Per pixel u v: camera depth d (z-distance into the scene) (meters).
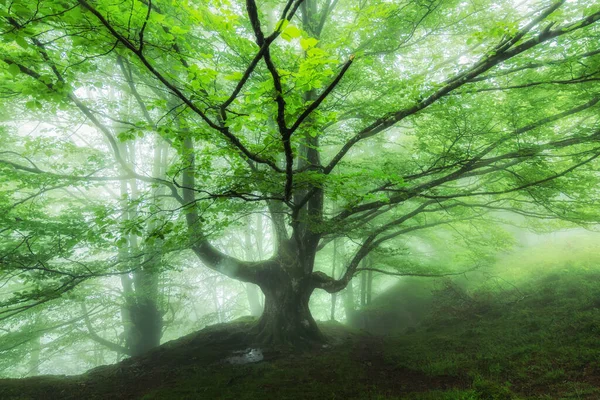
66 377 9.91
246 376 8.75
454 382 7.25
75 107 7.59
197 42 5.98
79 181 7.95
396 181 5.48
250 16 2.29
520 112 7.23
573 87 6.68
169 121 4.55
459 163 7.30
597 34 6.09
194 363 10.03
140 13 2.86
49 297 7.03
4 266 6.35
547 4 5.73
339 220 9.41
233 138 3.55
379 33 7.52
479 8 7.74
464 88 6.68
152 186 6.32
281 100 2.93
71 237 7.39
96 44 3.30
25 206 8.10
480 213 11.79
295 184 5.39
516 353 7.74
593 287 10.38
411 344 10.86
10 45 4.45
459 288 15.14
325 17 9.05
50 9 2.82
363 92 9.91
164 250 8.78
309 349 10.80
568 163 9.18
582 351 6.81
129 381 9.16
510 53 5.32
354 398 6.99
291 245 12.35
